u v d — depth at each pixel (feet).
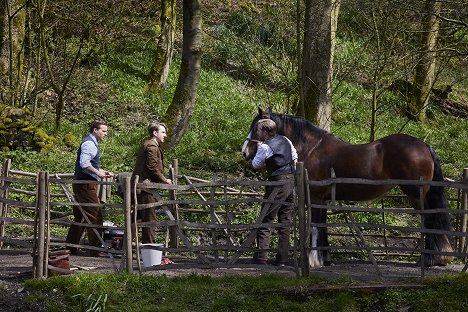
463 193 34.30
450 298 24.68
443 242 31.45
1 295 26.14
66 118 59.72
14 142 50.42
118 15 67.05
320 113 50.72
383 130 64.85
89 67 67.46
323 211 32.48
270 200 28.04
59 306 25.41
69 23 64.64
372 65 54.65
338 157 32.19
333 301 25.04
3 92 55.88
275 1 74.59
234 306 25.03
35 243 27.71
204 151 52.31
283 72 54.29
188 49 53.93
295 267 27.45
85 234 38.52
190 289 25.84
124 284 26.14
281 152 30.99
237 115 62.59
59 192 42.63
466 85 77.05
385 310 24.86
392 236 37.24
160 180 32.53
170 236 36.76
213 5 83.05
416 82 68.39
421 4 48.42
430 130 66.13
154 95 66.03
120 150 51.85
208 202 28.32
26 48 64.34
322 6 50.78
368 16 54.24
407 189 31.58
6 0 56.34
